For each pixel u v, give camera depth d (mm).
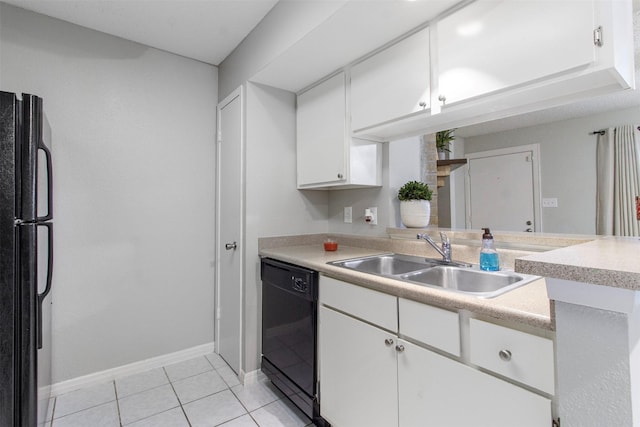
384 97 1597
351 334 1362
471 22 1226
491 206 2133
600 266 620
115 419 1668
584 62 949
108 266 2039
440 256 1683
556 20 1006
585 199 1869
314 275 1569
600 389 637
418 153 2146
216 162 2457
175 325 2297
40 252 1467
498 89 1146
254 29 1959
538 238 1382
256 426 1622
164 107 2246
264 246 2125
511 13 1107
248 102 2055
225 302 2309
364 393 1299
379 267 1771
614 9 922
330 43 1587
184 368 2213
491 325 889
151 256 2197
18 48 1768
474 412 927
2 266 1229
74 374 1928
